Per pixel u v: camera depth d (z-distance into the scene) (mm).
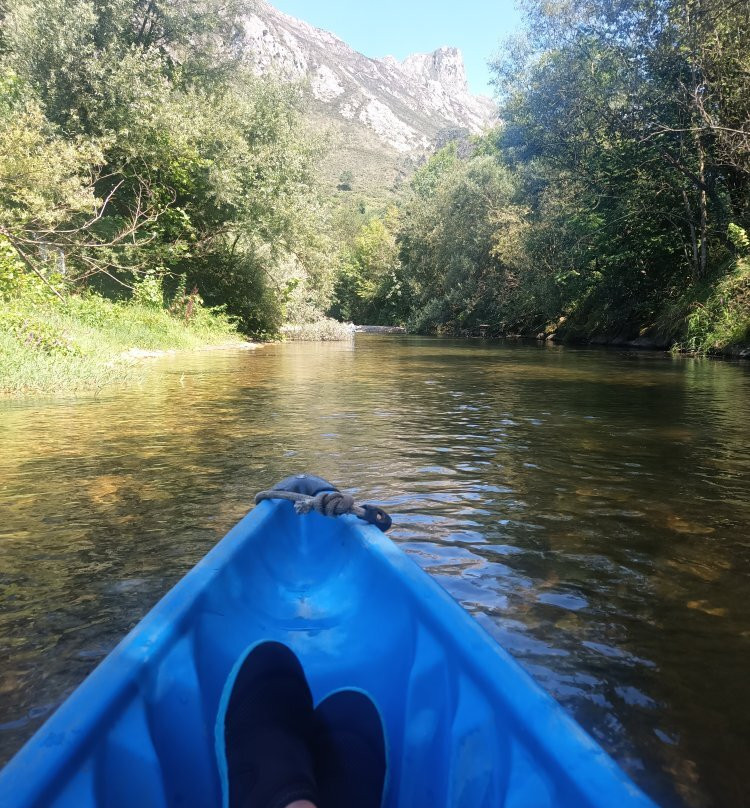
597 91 19062
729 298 16453
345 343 24906
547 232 25500
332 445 5043
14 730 1635
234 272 23484
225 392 8383
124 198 19594
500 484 3939
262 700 1275
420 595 1531
